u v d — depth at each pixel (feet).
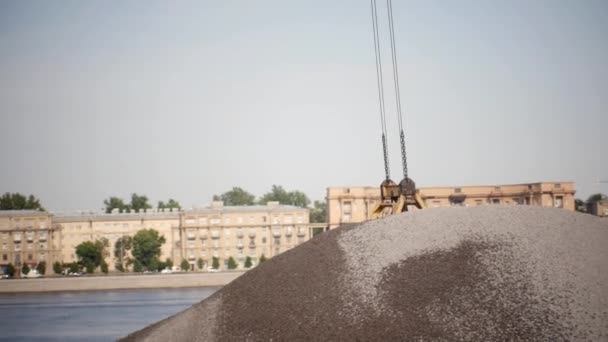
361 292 140.36
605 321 124.57
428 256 145.79
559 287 133.08
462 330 126.72
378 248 152.56
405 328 128.98
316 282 147.43
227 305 151.12
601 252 142.20
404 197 201.57
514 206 161.79
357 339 128.98
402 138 209.46
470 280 137.59
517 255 142.20
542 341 121.90
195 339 143.54
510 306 130.21
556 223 152.35
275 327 138.21
